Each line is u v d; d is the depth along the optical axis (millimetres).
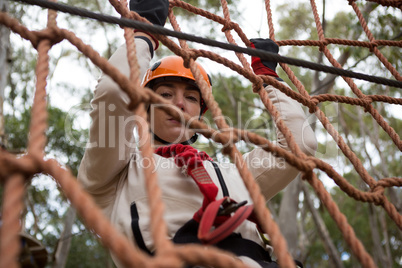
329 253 9344
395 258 13250
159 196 1018
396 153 12852
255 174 1914
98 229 869
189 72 2100
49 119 9000
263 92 1731
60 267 7223
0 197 5934
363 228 13305
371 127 12922
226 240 1573
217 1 9484
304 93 1962
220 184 1761
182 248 890
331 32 10742
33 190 9500
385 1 2633
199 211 1526
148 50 1765
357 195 1409
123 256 832
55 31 1322
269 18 2447
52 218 10148
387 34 7684
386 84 1754
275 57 1578
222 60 1720
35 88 1161
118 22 1417
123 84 1231
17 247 815
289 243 8516
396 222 1442
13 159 931
